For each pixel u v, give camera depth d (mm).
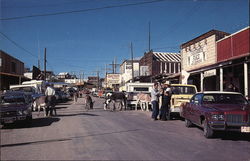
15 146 7312
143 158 6004
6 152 6613
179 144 7609
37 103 15617
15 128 10719
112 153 6441
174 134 9328
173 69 47750
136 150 6766
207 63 23719
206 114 8578
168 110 13758
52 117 14562
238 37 18859
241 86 19312
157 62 47344
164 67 47438
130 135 8945
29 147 7168
